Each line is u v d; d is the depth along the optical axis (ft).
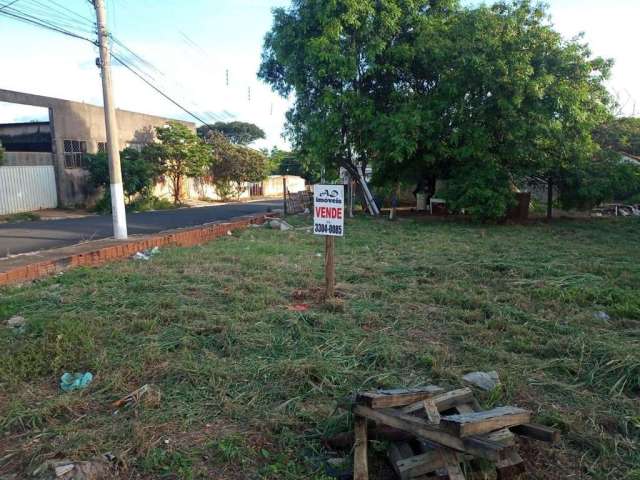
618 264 28.96
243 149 119.34
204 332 17.02
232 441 10.62
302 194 75.72
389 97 58.59
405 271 27.32
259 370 13.92
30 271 25.99
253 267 28.35
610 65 53.52
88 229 48.65
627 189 59.62
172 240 37.88
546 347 16.03
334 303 20.10
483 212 52.06
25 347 14.98
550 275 26.22
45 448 10.18
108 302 20.38
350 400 11.35
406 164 59.57
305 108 63.21
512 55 48.52
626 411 12.27
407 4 56.24
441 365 14.52
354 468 9.40
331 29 52.95
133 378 13.53
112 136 38.47
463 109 52.54
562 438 11.16
